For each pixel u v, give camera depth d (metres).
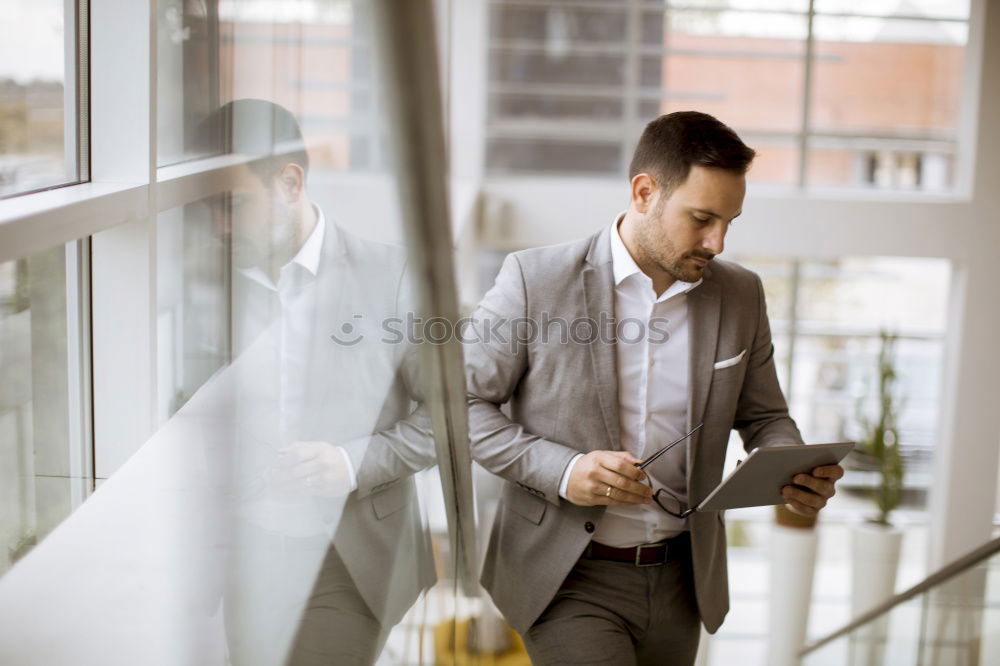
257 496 0.96
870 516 6.77
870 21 7.30
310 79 0.95
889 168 7.37
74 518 0.89
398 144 0.74
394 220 0.84
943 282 7.84
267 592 0.90
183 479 0.95
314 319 1.01
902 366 7.59
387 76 0.68
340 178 0.87
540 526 2.03
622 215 2.08
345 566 1.03
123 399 1.53
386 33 0.64
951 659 3.25
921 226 6.64
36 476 1.32
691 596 2.09
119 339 1.52
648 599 2.04
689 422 2.01
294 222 1.00
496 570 2.12
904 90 7.35
